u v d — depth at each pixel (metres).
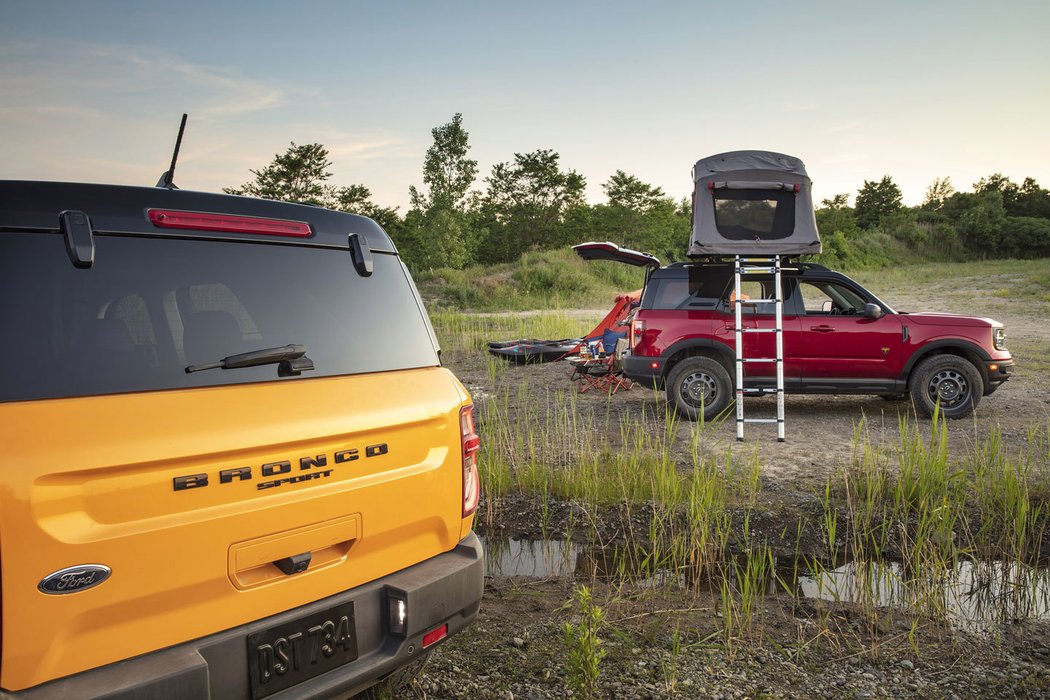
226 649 2.25
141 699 2.02
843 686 3.52
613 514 6.01
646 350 9.70
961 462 7.02
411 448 2.80
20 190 2.17
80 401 2.08
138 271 2.32
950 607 4.39
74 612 1.98
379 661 2.60
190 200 2.50
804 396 11.63
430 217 60.09
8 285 2.06
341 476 2.56
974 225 72.94
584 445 7.41
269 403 2.41
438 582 2.72
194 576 2.19
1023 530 5.03
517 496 6.46
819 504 6.04
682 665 3.69
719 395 9.55
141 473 2.10
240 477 2.30
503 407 10.70
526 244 74.94
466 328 20.80
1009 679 3.57
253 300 2.54
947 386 9.34
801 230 8.40
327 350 2.66
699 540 5.04
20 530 1.88
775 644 3.92
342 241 2.86
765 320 9.48
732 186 8.37
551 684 3.47
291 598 2.43
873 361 9.36
